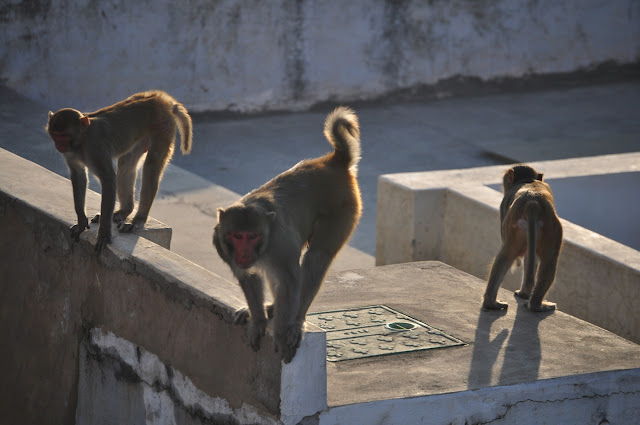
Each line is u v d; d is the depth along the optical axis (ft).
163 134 29.14
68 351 29.73
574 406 25.81
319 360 22.12
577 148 70.08
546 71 88.22
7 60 64.75
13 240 31.50
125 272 26.78
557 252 31.09
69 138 26.30
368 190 59.36
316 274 22.94
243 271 21.26
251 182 59.00
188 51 72.18
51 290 30.19
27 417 31.96
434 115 78.18
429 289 33.96
